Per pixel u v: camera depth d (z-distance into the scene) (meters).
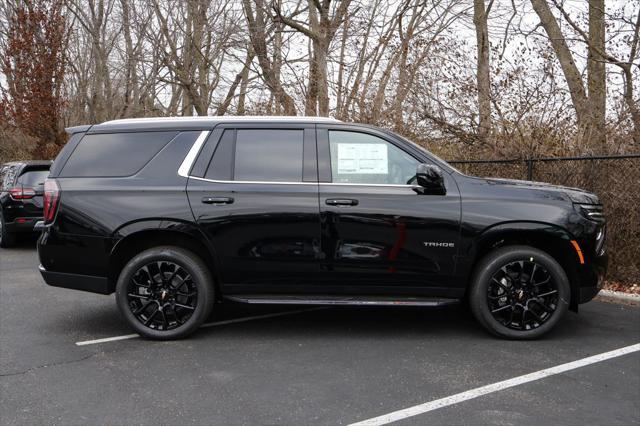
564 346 4.27
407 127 10.30
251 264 4.40
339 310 5.48
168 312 4.50
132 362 3.96
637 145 7.12
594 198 4.48
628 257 6.26
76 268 4.46
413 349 4.23
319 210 4.36
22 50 19.73
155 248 4.43
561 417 3.04
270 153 4.51
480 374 3.69
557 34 9.72
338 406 3.20
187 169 4.48
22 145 22.66
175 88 24.52
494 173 8.12
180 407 3.19
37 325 4.97
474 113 8.71
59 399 3.31
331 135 4.54
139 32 21.64
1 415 3.10
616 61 7.66
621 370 3.75
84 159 4.60
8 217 9.76
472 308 4.44
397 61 10.98
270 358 4.04
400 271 4.38
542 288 4.40
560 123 7.69
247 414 3.10
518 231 4.30
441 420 3.01
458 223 4.32
